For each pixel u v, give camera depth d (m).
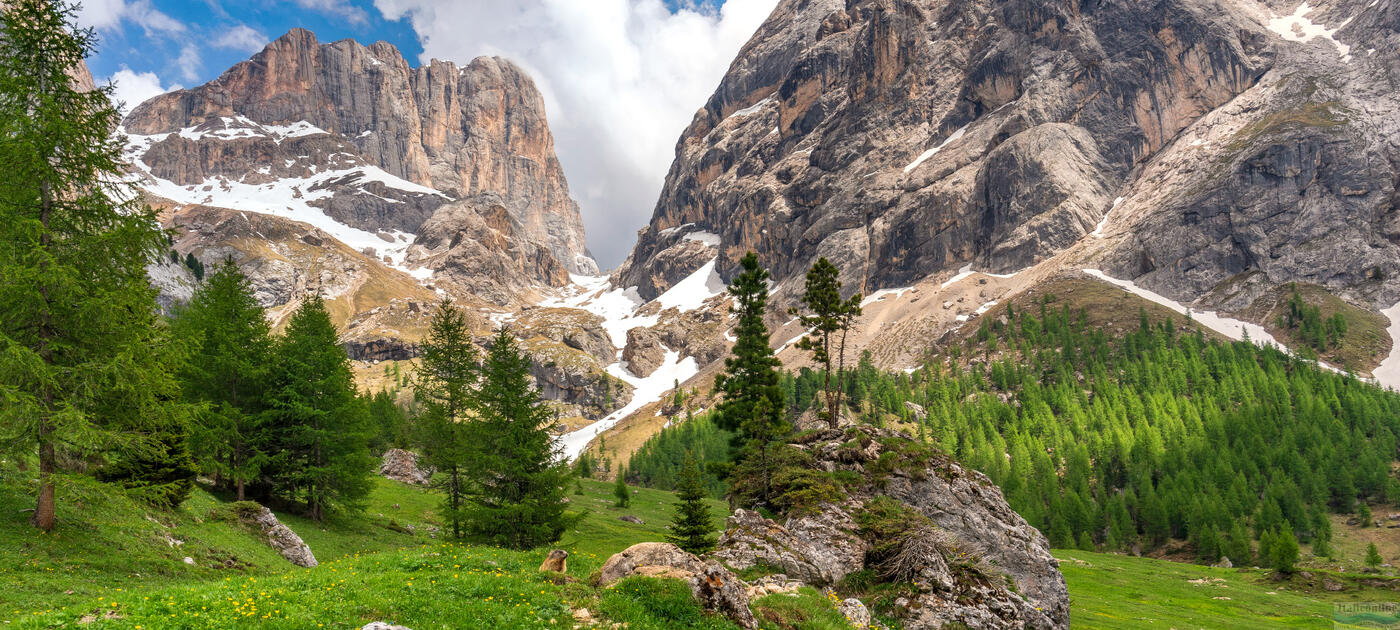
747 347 59.97
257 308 53.69
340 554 46.88
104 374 27.72
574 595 22.05
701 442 179.75
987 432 169.00
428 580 22.47
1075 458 146.38
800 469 45.97
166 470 37.84
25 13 27.11
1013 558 44.97
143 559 29.33
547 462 53.50
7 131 26.16
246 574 33.38
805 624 25.23
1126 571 95.62
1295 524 122.31
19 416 25.91
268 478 51.81
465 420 62.84
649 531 82.81
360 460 54.66
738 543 36.44
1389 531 119.31
